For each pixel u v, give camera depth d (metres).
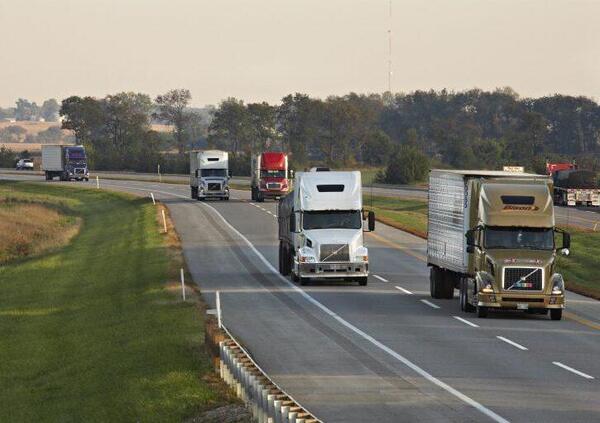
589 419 56.56
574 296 127.31
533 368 74.00
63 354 97.75
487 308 102.25
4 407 78.88
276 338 89.12
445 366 74.88
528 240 101.94
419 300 117.00
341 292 123.94
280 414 50.62
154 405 65.69
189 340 87.94
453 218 109.56
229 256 166.88
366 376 71.00
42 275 167.00
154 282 136.25
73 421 68.88
